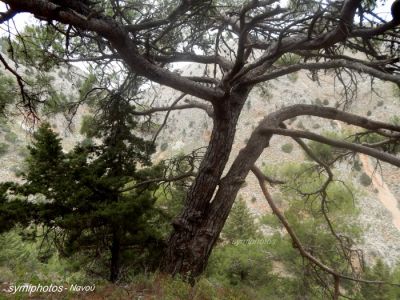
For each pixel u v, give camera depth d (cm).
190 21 621
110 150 817
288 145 4812
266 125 698
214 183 660
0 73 675
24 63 664
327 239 1077
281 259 1181
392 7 426
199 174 670
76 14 443
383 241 2947
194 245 626
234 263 1167
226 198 654
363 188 3722
